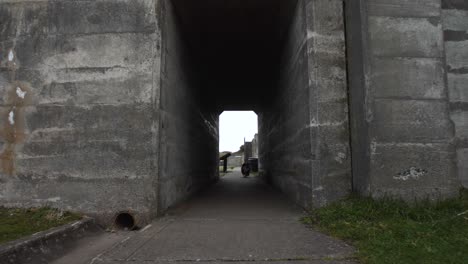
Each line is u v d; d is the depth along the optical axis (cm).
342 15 461
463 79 474
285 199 635
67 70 437
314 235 340
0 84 441
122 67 432
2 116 435
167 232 358
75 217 397
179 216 448
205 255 280
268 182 1056
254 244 311
